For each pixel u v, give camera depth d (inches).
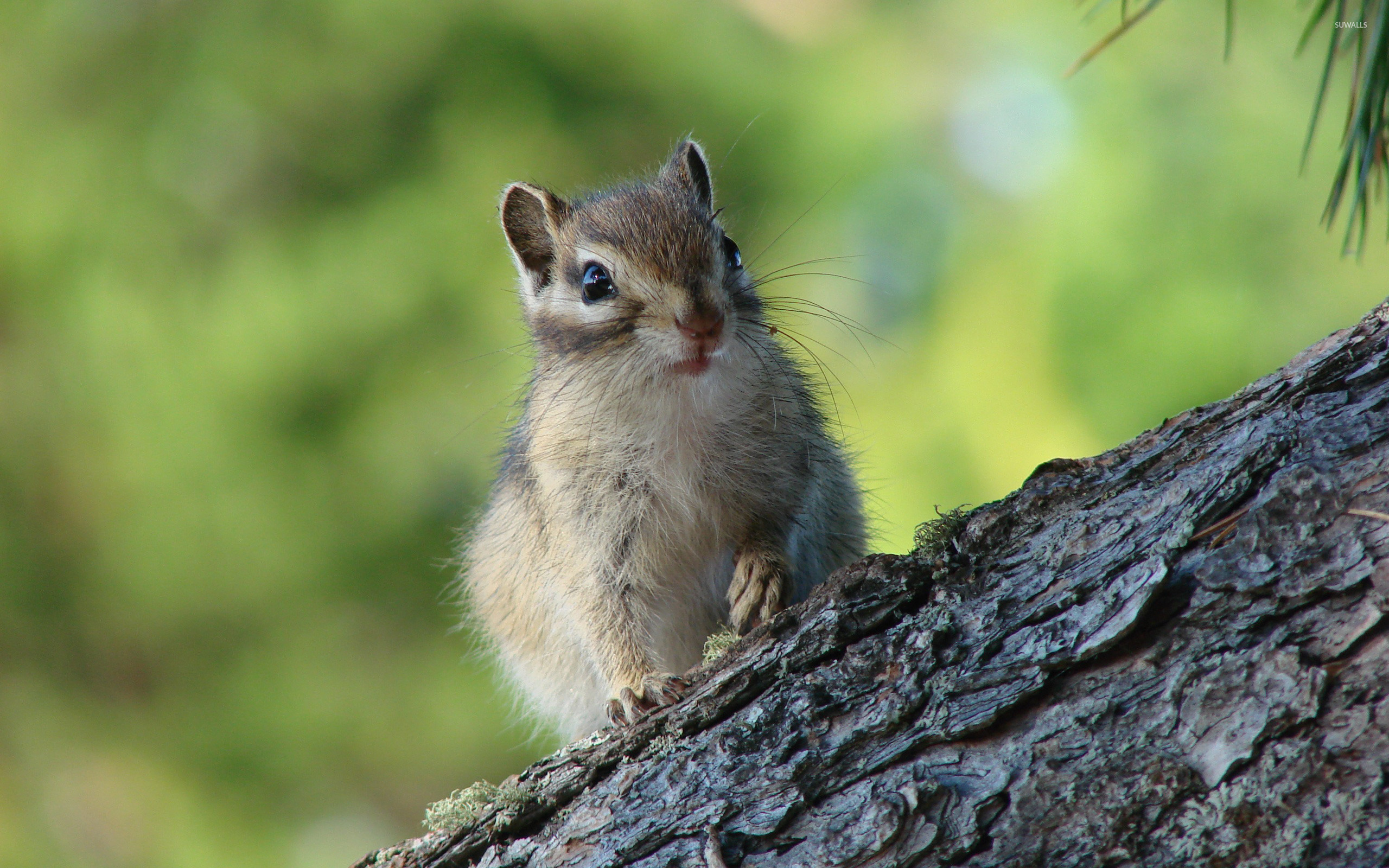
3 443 536.1
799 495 299.1
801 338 528.7
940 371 518.9
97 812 542.3
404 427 525.0
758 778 186.5
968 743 177.9
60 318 534.3
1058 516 189.9
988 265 529.3
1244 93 486.6
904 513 499.5
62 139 549.0
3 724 539.5
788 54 600.7
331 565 526.9
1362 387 179.6
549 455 299.6
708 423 290.2
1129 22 194.5
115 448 531.8
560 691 340.8
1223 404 190.7
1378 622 160.2
